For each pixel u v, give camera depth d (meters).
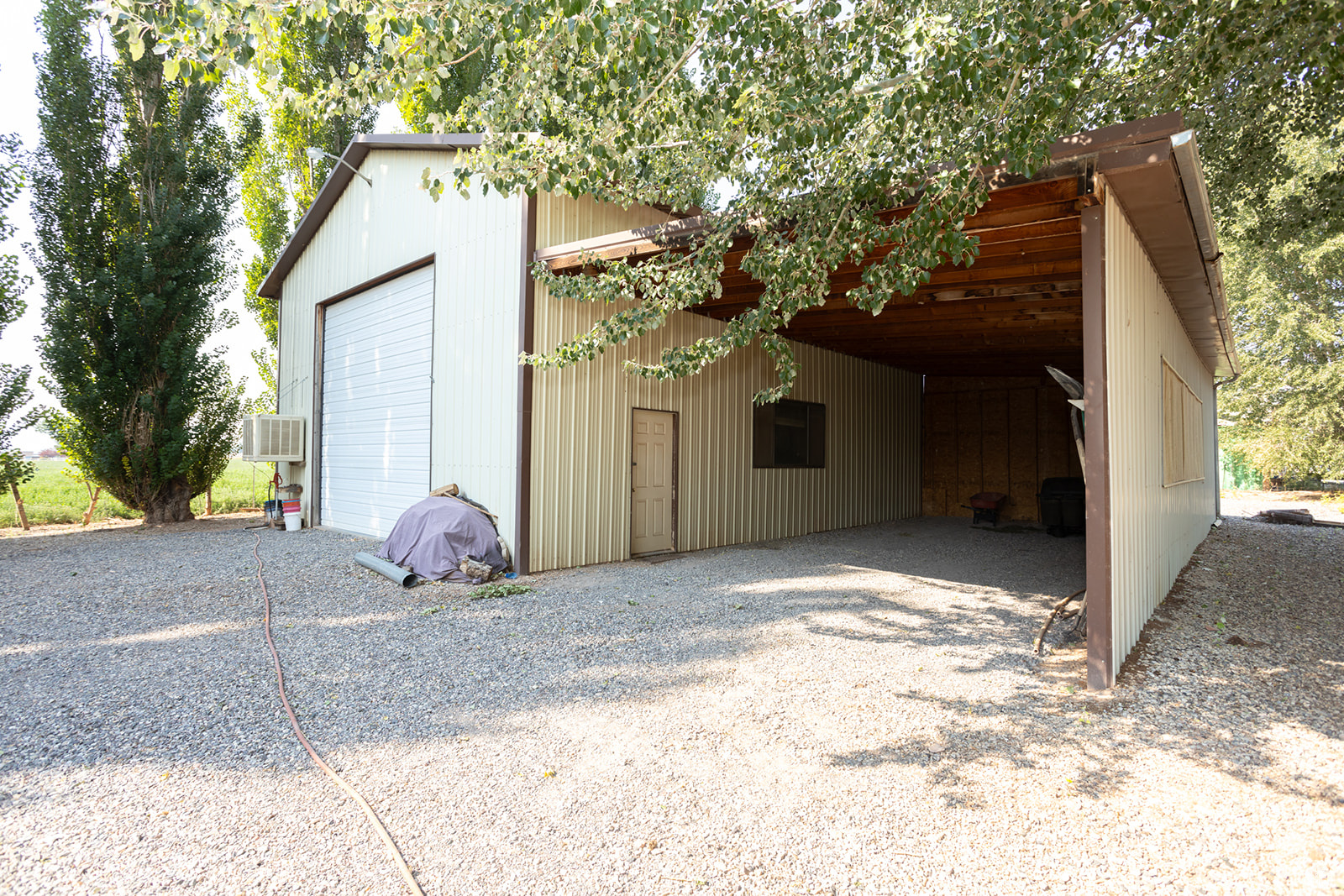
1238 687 3.66
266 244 15.64
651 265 5.92
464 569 6.48
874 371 12.70
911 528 11.80
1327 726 3.12
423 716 3.35
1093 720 3.26
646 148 5.06
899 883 2.04
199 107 12.73
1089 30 3.36
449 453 8.04
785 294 5.33
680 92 4.26
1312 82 5.90
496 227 7.41
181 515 12.84
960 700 3.58
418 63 3.52
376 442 9.73
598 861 2.16
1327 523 12.17
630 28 3.24
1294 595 5.99
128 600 5.79
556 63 3.82
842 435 11.73
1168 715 3.29
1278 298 19.56
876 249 6.18
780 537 10.27
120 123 12.23
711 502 9.09
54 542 9.91
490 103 4.19
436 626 5.00
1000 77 3.51
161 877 2.04
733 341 5.45
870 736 3.13
